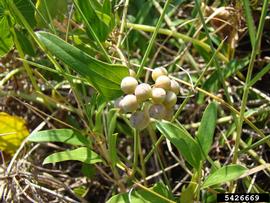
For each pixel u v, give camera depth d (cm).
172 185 17
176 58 18
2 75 18
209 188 14
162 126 13
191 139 13
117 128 18
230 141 17
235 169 13
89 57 12
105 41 15
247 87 13
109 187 17
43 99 18
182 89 18
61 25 17
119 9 19
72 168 18
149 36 19
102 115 16
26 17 16
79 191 17
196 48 18
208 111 14
